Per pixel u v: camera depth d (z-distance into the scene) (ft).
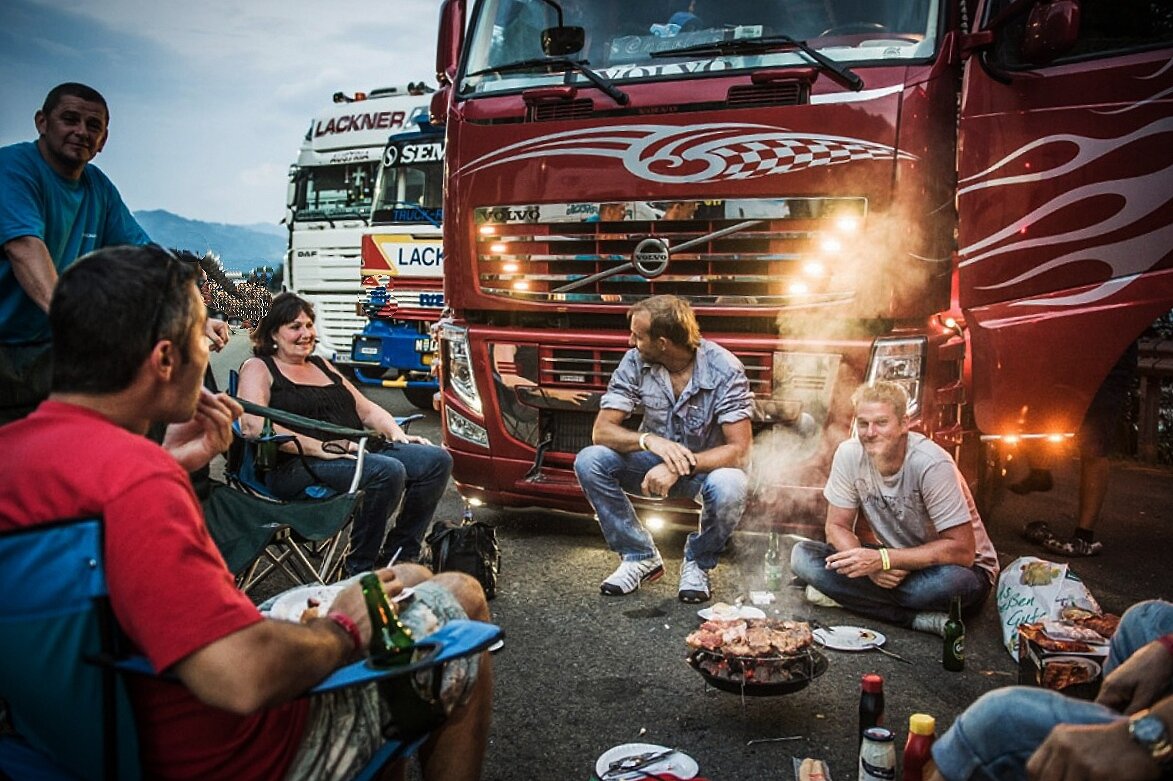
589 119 15.72
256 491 13.70
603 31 16.29
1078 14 13.71
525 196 16.22
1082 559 16.85
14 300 11.94
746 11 15.58
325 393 14.80
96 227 13.05
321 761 6.06
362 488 13.64
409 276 35.50
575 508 16.89
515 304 16.52
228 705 5.08
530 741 10.06
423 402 37.24
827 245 14.49
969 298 15.10
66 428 5.35
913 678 11.68
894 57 14.51
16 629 5.14
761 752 9.85
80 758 5.32
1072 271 15.06
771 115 14.62
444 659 5.86
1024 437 15.29
